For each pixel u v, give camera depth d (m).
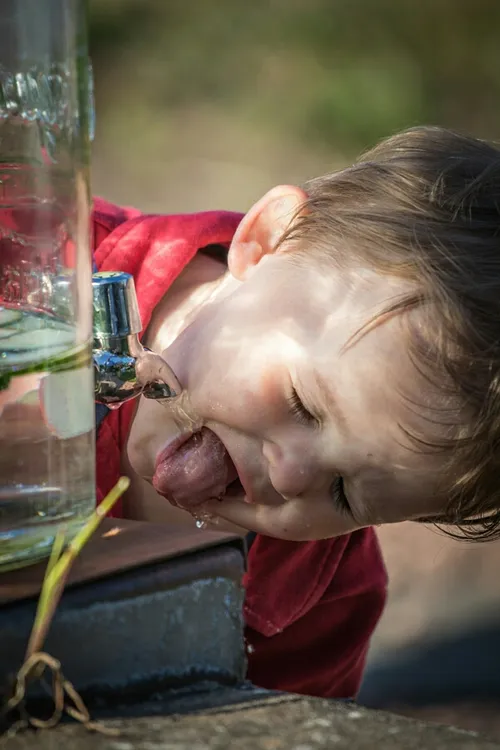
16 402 1.15
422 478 1.58
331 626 2.22
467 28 11.48
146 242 2.05
